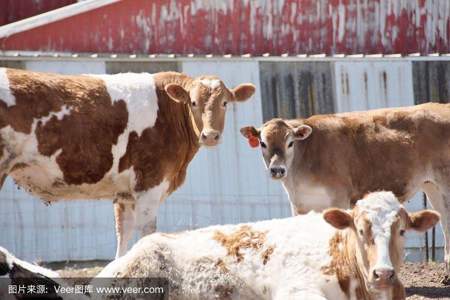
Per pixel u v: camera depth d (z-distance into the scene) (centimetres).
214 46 2358
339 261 1008
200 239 1058
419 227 995
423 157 1553
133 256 1042
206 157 2194
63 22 2228
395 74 2378
